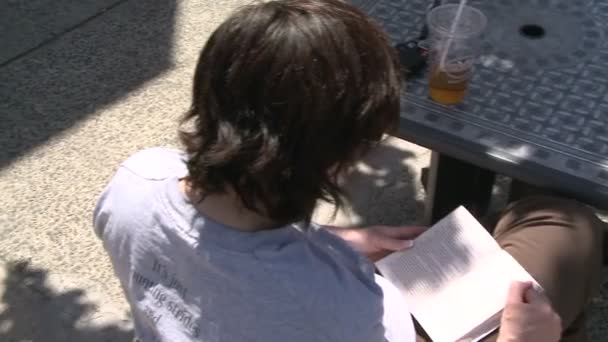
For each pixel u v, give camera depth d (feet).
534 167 5.85
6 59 12.24
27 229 9.53
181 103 11.30
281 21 3.42
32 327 8.50
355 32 3.48
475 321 5.35
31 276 9.00
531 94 6.45
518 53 6.88
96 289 8.86
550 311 5.15
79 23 12.93
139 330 4.24
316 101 3.35
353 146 3.54
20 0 13.55
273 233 3.67
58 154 10.54
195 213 3.75
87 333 8.43
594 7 7.48
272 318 3.65
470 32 6.23
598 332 8.19
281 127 3.37
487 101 6.39
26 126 10.98
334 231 6.11
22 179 10.19
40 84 11.72
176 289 3.88
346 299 3.66
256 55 3.38
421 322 5.46
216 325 3.77
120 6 13.28
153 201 3.94
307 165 3.44
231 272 3.64
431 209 7.97
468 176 7.72
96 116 11.12
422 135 6.14
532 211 5.99
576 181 5.75
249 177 3.42
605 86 6.53
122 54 12.23
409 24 7.20
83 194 9.96
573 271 5.71
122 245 4.07
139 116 11.10
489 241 5.67
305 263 3.65
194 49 12.30
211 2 13.33
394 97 3.62
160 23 12.85
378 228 6.12
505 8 7.47
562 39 7.06
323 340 3.67
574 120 6.21
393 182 9.98
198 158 3.54
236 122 3.44
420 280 5.64
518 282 5.25
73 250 9.28
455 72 6.16
